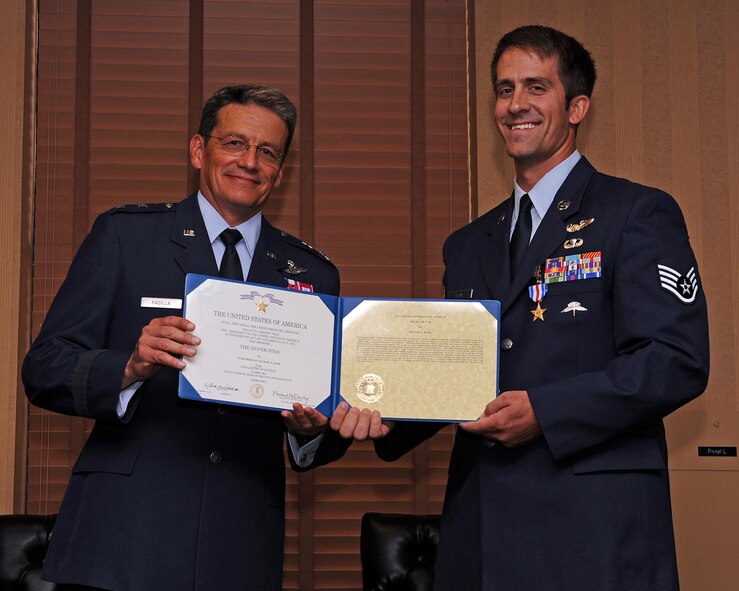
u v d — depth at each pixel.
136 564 1.75
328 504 3.36
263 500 1.91
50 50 3.45
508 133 2.05
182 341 1.74
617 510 1.73
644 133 3.51
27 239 3.35
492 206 3.43
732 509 3.34
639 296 1.78
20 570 2.47
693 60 3.55
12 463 3.22
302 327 1.88
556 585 1.73
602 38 3.55
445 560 1.92
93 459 1.84
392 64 3.56
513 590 1.76
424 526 2.62
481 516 1.84
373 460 3.38
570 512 1.75
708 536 3.33
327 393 1.87
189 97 3.47
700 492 3.35
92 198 3.41
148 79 3.47
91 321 1.89
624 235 1.84
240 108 2.03
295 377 1.85
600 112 3.52
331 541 3.34
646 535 1.73
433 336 1.91
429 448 3.40
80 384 1.77
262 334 1.84
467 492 1.92
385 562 2.58
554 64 2.03
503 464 1.84
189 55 3.49
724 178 3.51
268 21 3.54
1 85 3.38
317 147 3.51
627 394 1.70
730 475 3.36
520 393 1.77
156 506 1.80
